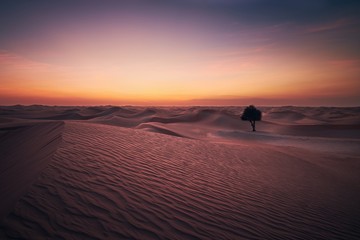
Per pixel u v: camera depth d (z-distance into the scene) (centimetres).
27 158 830
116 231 351
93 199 439
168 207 469
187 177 713
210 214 476
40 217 355
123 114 10038
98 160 701
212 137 4000
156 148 1070
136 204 453
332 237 480
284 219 526
